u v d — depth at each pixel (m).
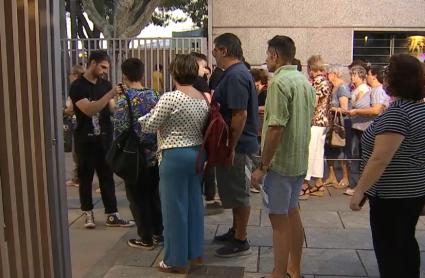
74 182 6.95
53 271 2.83
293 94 3.33
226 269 4.06
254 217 5.44
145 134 4.20
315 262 4.18
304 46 9.32
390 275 2.97
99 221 5.40
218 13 9.32
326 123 6.26
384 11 9.26
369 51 9.62
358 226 5.14
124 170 4.15
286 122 3.32
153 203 4.56
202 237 4.10
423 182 2.88
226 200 4.24
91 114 4.78
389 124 2.76
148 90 4.29
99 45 9.30
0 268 2.31
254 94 4.18
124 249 4.53
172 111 3.71
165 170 3.82
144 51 9.16
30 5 2.55
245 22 9.29
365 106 6.53
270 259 4.25
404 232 2.93
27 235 2.54
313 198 6.31
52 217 2.79
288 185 3.45
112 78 9.23
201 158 3.82
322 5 9.23
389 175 2.86
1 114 2.32
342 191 6.65
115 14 11.27
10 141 2.38
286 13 9.27
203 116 3.83
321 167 6.29
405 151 2.82
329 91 6.27
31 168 2.57
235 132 3.98
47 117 2.70
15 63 2.38
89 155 5.05
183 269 3.98
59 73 2.80
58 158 2.81
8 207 2.39
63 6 12.20
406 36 9.61
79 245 4.67
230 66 4.07
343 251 4.43
